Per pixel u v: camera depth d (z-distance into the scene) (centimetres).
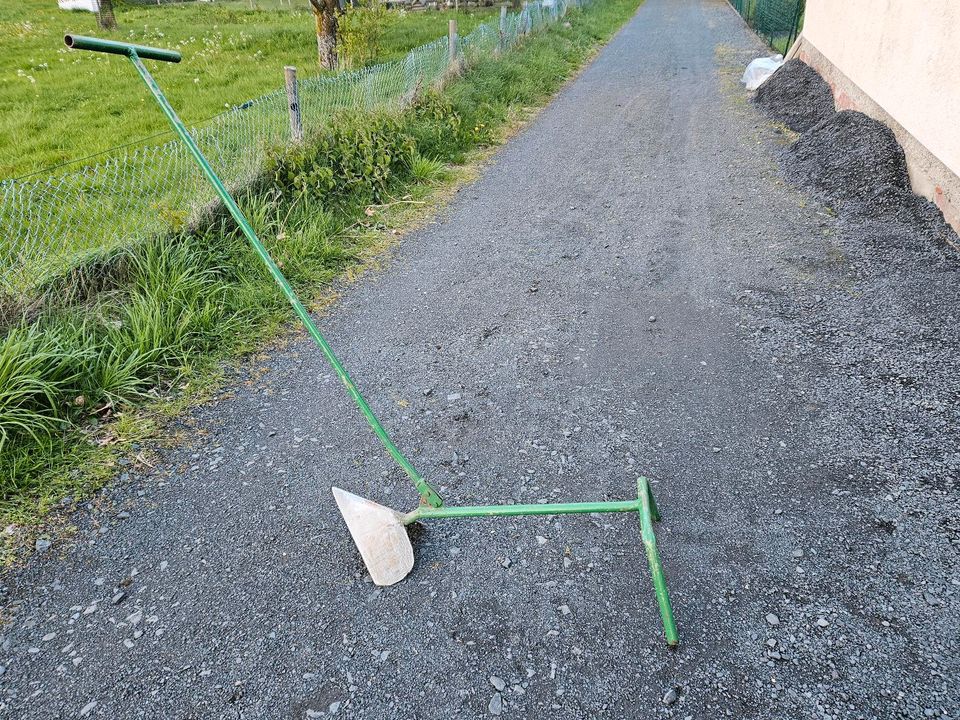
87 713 212
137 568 262
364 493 296
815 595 242
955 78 504
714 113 894
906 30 598
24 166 650
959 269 453
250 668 225
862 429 323
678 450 316
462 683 218
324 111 663
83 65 1140
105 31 1483
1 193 530
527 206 616
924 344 384
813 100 813
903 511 275
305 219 521
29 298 378
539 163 731
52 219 471
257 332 412
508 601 245
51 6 2050
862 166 595
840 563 254
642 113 911
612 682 217
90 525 280
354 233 552
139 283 415
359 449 323
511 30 1204
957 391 345
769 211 579
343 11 1135
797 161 679
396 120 695
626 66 1224
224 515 286
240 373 378
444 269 500
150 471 308
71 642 234
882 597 240
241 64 1138
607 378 371
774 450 313
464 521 280
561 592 248
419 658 226
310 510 288
